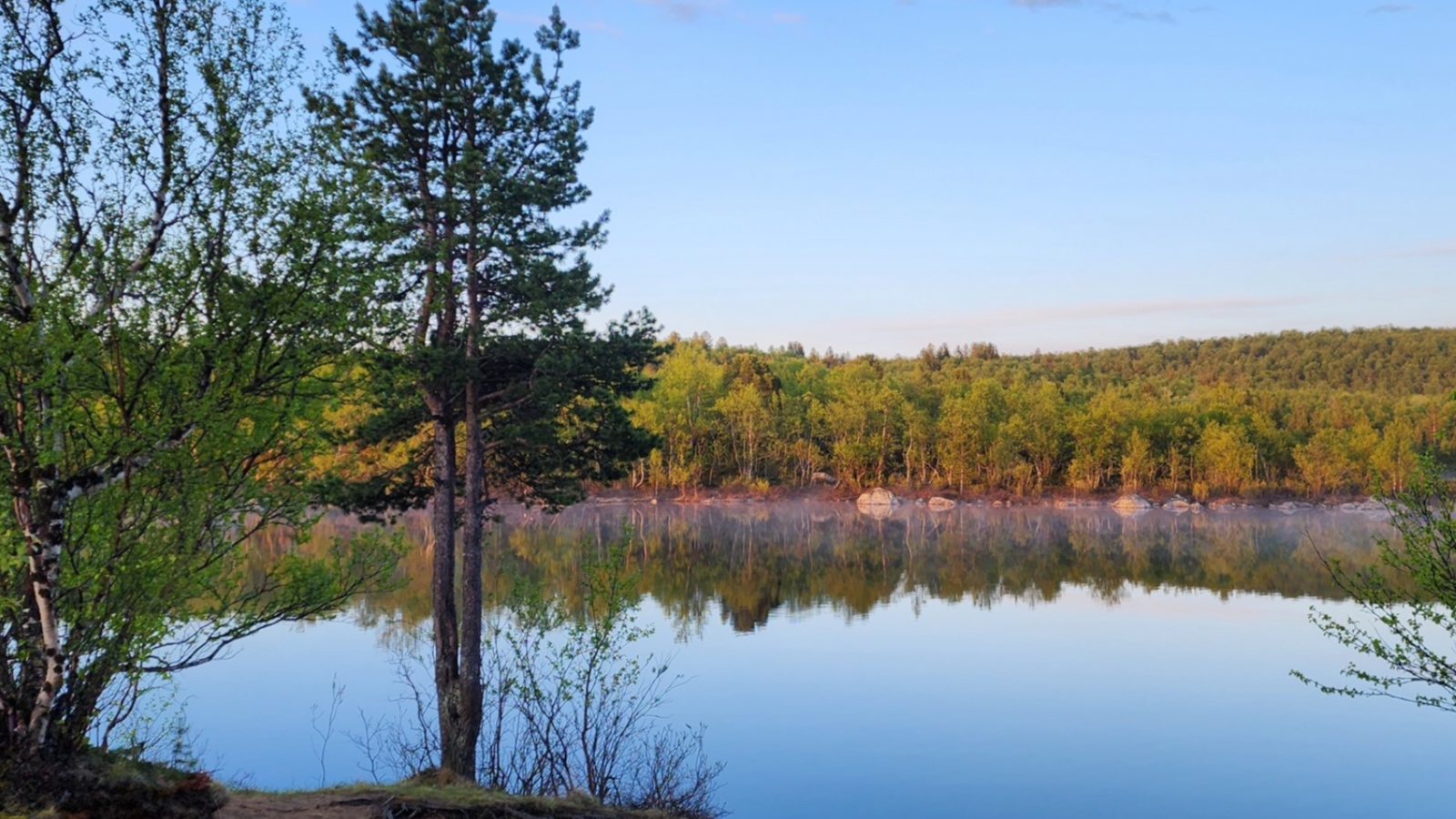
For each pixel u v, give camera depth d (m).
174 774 8.78
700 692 24.31
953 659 28.73
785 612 37.22
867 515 101.81
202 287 8.11
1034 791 17.62
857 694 24.28
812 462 120.12
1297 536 78.31
